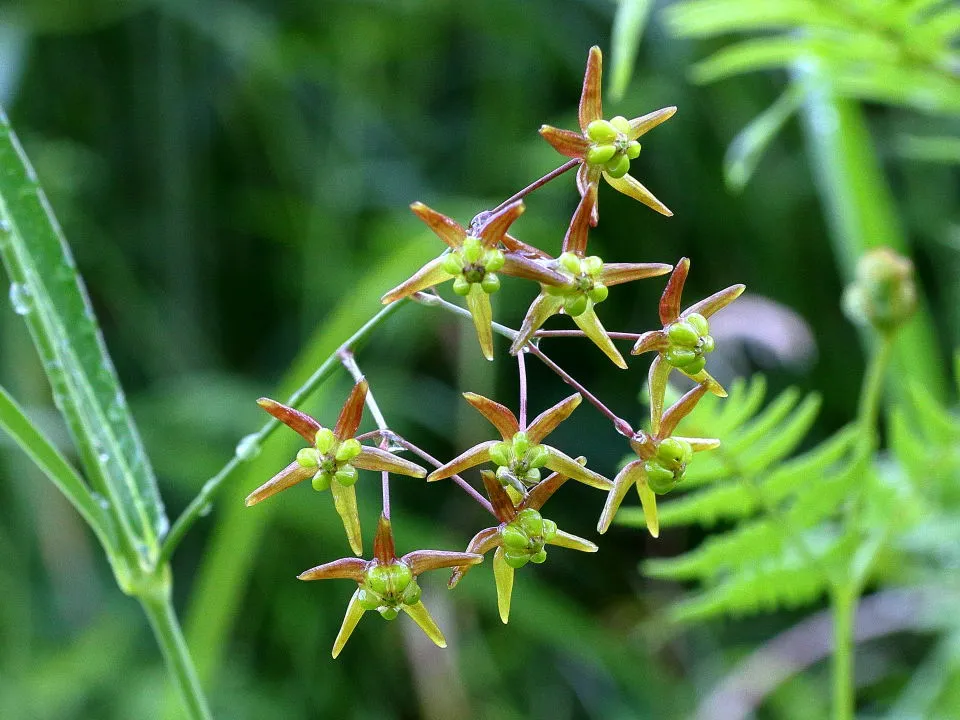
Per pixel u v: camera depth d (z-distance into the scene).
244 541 0.35
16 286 0.27
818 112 0.37
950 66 0.31
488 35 0.57
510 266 0.24
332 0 0.57
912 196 0.56
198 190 0.57
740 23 0.32
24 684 0.47
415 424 0.55
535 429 0.25
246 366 0.57
